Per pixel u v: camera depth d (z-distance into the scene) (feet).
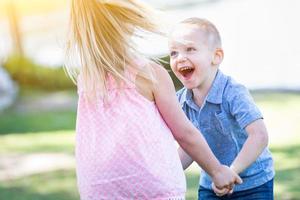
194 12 63.77
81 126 8.43
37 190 20.29
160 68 8.53
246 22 58.18
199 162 8.64
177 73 9.70
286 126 29.45
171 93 8.46
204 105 9.91
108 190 8.13
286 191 17.83
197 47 9.60
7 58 53.26
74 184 20.92
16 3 60.80
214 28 9.84
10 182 21.84
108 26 8.41
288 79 43.55
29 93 48.49
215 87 9.84
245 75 45.60
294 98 37.76
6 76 47.26
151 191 8.04
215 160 8.60
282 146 24.94
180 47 9.63
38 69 51.62
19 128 36.11
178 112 8.46
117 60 8.34
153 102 8.42
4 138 32.81
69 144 29.53
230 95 9.76
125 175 8.07
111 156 8.13
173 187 8.14
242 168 9.32
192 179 19.98
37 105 44.86
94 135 8.27
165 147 8.23
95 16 8.47
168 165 8.18
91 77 8.39
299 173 20.02
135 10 8.43
